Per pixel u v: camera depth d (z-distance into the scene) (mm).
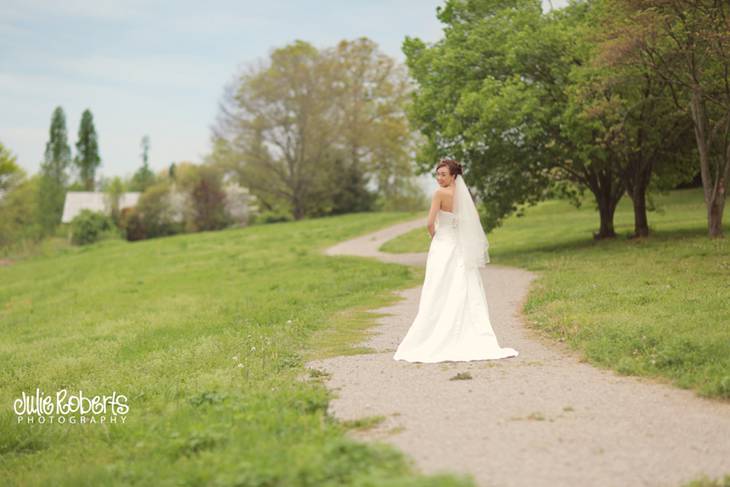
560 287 14758
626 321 9766
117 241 58469
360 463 4406
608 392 6770
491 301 14766
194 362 9719
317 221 58344
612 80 21875
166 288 24062
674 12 19953
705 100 22641
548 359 8531
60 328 17062
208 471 4727
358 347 10164
